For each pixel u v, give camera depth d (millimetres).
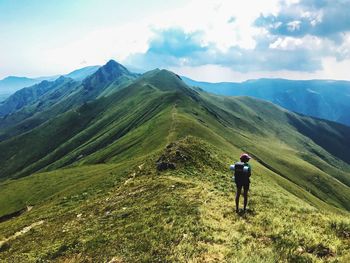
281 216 19781
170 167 41625
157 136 117438
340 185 167625
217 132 163375
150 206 25031
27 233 33844
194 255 15625
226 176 38469
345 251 14484
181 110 170125
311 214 20328
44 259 21984
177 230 18953
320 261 13898
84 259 19672
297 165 173500
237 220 19641
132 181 42438
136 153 113688
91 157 162875
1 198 122750
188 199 24734
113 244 20078
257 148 176875
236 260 14211
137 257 17219
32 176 144875
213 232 17844
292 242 15742
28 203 110000
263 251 15000
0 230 55469
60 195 81312
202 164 43750
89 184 72812
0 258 27703
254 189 31484
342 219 17844
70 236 25047
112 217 25797
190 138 55969
